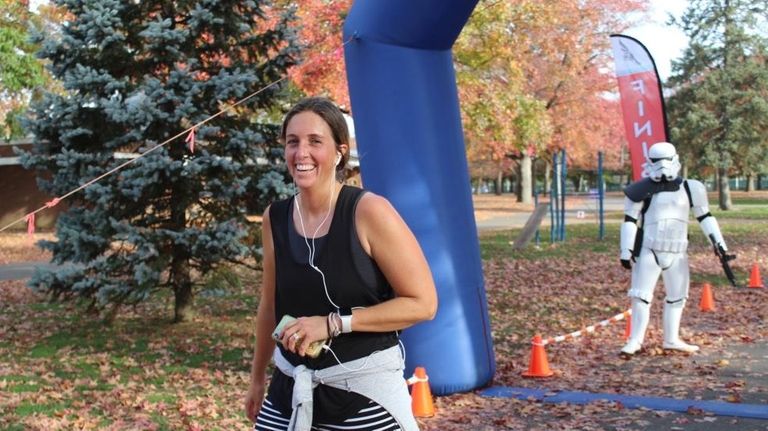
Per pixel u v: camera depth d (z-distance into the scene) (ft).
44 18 73.15
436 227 21.80
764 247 71.31
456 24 21.49
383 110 21.62
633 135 40.06
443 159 21.94
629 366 26.30
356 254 8.87
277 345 9.53
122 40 31.91
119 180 31.76
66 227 32.65
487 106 77.46
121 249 33.86
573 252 69.41
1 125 86.74
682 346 28.12
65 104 32.04
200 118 31.37
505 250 71.72
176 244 32.78
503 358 28.27
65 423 19.83
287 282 9.12
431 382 22.09
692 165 139.54
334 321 8.75
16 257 71.67
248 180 31.94
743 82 131.44
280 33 33.73
